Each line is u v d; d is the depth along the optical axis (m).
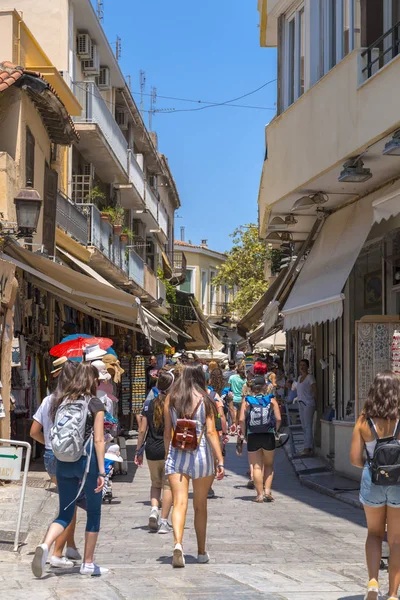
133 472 16.89
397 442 6.32
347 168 12.68
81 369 7.45
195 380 8.30
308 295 14.77
